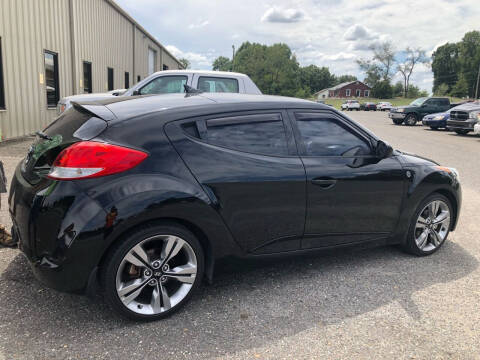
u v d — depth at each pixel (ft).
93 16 54.70
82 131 8.70
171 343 8.25
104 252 8.18
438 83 393.50
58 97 44.19
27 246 8.31
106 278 8.32
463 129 57.31
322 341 8.53
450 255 13.52
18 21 35.47
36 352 7.75
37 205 8.12
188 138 9.24
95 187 8.07
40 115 39.96
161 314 9.02
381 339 8.66
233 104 10.14
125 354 7.84
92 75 55.06
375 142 11.89
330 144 11.20
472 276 11.89
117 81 68.90
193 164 9.11
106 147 8.24
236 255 9.91
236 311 9.59
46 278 8.13
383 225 12.22
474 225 16.80
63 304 9.50
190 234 9.10
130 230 8.46
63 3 44.47
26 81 37.14
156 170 8.64
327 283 11.19
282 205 10.20
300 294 10.52
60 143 8.70
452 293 10.80
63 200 7.95
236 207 9.57
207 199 9.09
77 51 48.83
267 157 10.11
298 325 9.09
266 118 10.39
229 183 9.41
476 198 21.40
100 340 8.23
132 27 78.18
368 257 13.16
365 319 9.43
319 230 11.01
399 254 13.48
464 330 9.09
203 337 8.50
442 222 13.53
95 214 7.96
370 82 364.38
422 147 42.98
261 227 10.06
